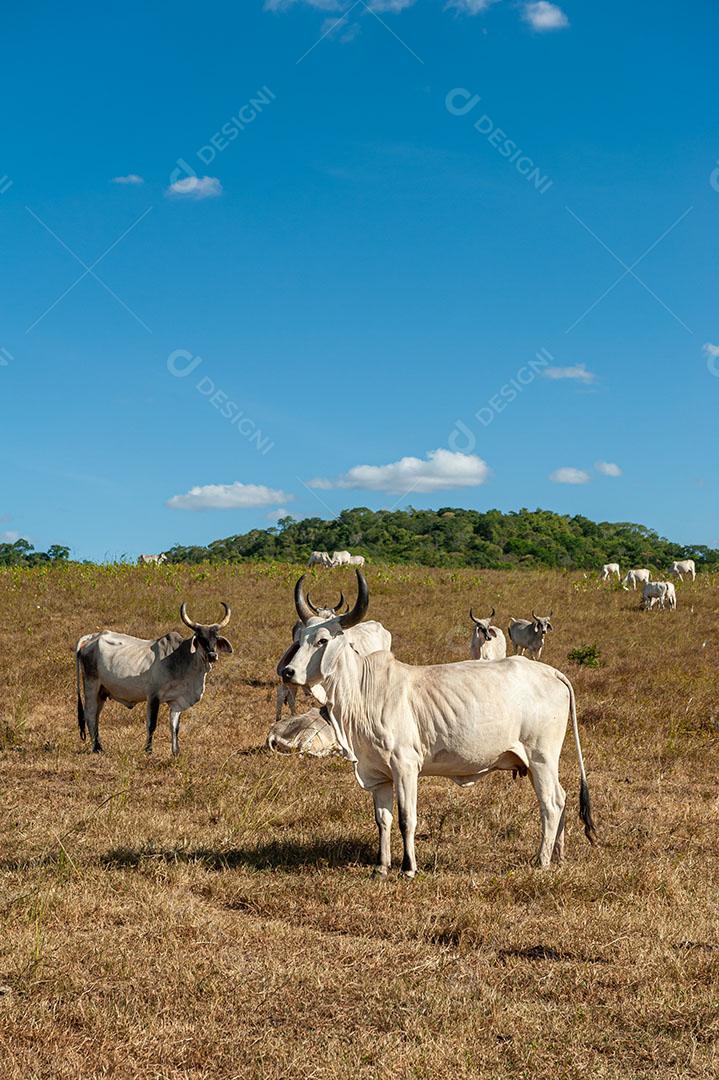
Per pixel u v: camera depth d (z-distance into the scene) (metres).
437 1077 4.11
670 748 11.62
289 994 4.88
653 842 7.97
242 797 9.10
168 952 5.32
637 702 14.19
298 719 11.47
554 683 7.48
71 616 21.55
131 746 11.88
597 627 22.17
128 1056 4.25
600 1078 4.11
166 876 6.72
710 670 17.06
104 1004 4.70
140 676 11.52
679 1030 4.55
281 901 6.30
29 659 17.25
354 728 7.23
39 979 4.91
